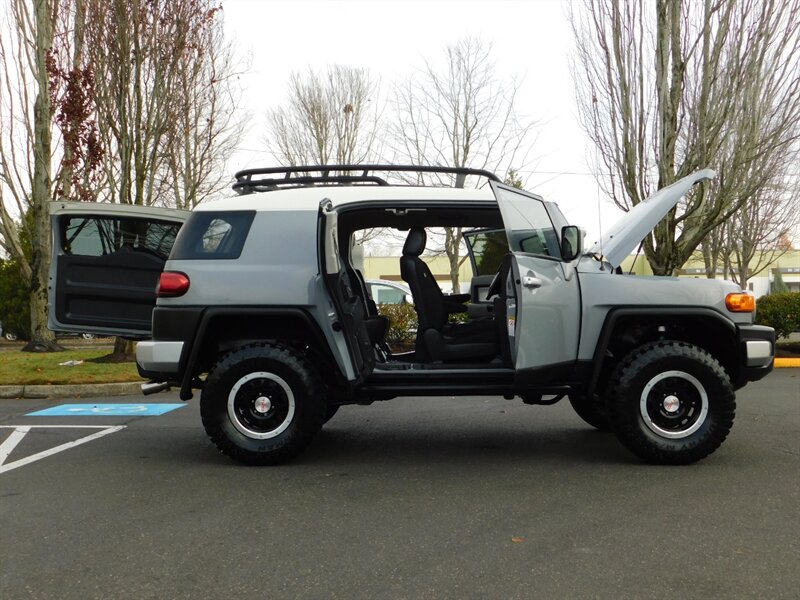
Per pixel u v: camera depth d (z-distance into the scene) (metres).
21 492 4.54
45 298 15.12
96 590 3.00
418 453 5.65
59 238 6.28
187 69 13.65
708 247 26.50
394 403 8.46
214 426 5.12
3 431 6.79
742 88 12.34
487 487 4.57
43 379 9.84
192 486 4.65
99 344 20.92
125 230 6.47
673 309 5.15
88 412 8.08
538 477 4.82
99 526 3.84
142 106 12.91
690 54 12.50
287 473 4.99
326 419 6.35
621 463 5.22
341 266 5.69
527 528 3.75
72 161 13.57
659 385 5.07
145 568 3.23
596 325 5.20
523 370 5.00
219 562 3.30
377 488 4.57
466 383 5.25
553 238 5.47
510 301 5.11
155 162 13.15
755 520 3.85
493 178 5.68
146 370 5.21
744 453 5.49
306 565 3.25
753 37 12.09
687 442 5.02
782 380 10.35
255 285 5.13
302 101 23.12
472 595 2.92
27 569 3.24
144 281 6.39
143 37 12.61
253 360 5.09
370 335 5.77
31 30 15.07
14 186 15.85
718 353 5.50
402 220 6.12
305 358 5.18
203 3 13.41
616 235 5.56
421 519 3.92
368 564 3.26
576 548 3.44
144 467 5.21
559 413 7.62
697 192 12.68
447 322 6.09
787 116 12.34
